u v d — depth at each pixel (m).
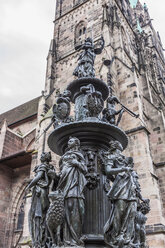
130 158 7.63
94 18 36.50
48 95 31.12
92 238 6.75
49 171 7.40
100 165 8.08
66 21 41.06
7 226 26.98
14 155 26.36
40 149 22.20
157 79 51.44
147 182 18.81
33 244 6.87
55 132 8.38
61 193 6.43
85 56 10.61
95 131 8.22
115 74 26.62
